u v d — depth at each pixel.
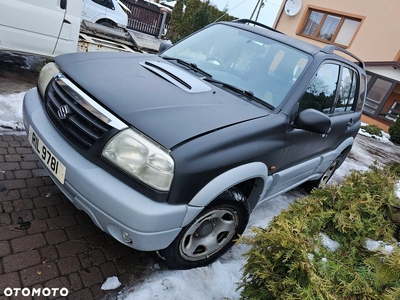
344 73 3.31
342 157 4.19
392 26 11.22
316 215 1.83
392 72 11.43
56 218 2.29
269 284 1.47
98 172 1.70
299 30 13.68
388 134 11.44
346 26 12.52
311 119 2.26
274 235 1.54
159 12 14.70
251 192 2.36
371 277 1.50
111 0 8.46
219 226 2.18
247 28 3.12
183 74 2.46
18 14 4.00
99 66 2.24
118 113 1.72
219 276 2.20
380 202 1.96
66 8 4.37
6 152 2.87
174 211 1.66
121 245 2.25
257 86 2.56
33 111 2.11
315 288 1.34
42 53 4.48
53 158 1.83
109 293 1.87
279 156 2.34
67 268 1.94
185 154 1.63
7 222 2.12
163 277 2.06
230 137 1.87
